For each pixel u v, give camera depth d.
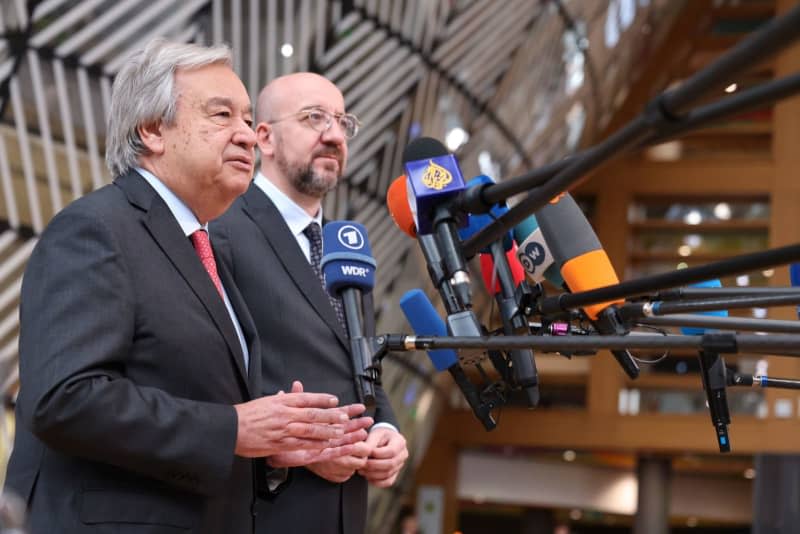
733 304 2.05
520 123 13.40
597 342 1.85
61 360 2.09
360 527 2.93
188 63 2.43
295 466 2.78
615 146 1.45
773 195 19.34
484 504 29.58
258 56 7.21
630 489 24.25
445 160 2.19
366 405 2.67
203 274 2.38
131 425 2.10
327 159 3.21
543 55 12.92
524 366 2.31
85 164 6.21
